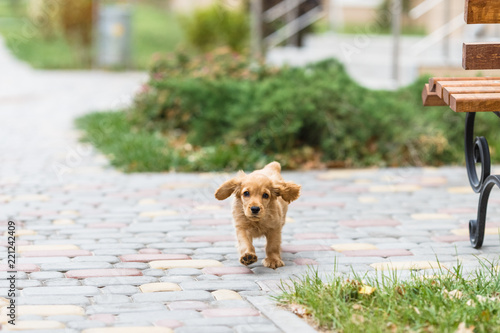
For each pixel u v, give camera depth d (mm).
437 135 11641
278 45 23078
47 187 9852
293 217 8453
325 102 11742
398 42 15969
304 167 11086
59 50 32312
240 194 6617
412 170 11109
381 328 4898
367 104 11828
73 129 14773
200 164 10922
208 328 5141
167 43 35594
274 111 11594
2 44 34500
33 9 32906
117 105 16453
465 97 5973
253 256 6430
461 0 18422
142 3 42594
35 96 20625
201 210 8727
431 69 15859
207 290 6004
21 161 11586
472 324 4980
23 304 5590
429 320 5035
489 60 6066
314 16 22188
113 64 29203
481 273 6027
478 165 11406
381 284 5934
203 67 14930
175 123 13383
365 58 18375
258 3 20031
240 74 14352
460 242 7453
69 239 7488
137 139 12117
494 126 12344
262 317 5371
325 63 14562
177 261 6793
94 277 6297
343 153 11391
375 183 10211
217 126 12453
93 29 30641
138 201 9148
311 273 6445
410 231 7887
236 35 28531
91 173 10758
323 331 5098
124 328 5113
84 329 5094
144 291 5957
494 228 7945
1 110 17719
